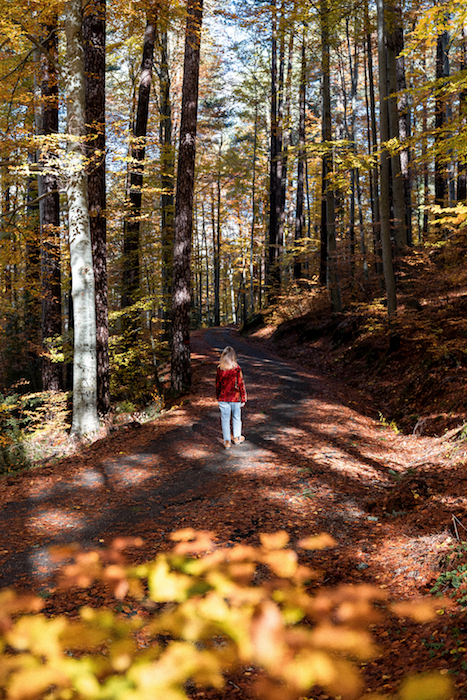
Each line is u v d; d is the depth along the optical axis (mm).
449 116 16844
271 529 4855
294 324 22844
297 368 16422
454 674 2291
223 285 57750
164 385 16297
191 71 11836
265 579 3689
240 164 34062
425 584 3537
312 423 9375
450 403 8750
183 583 3045
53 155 9961
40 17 10539
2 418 11383
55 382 14281
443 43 16594
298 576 3613
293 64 28484
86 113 10859
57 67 10172
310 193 39312
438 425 8461
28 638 2498
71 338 13523
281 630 2629
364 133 29297
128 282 16016
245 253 42875
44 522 5426
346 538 4699
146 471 7180
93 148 9969
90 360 10109
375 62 26062
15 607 3404
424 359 11156
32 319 19312
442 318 11781
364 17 15484
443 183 16812
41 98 11328
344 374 14883
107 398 11602
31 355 18953
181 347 12398
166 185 19625
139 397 14492
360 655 2689
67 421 13453
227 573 3314
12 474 7719
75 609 3361
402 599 3387
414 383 10734
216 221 46938
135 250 15812
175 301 12430
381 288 18156
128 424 10094
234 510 5414
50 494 6449
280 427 9172
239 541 4539
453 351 10328
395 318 12352
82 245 10070
